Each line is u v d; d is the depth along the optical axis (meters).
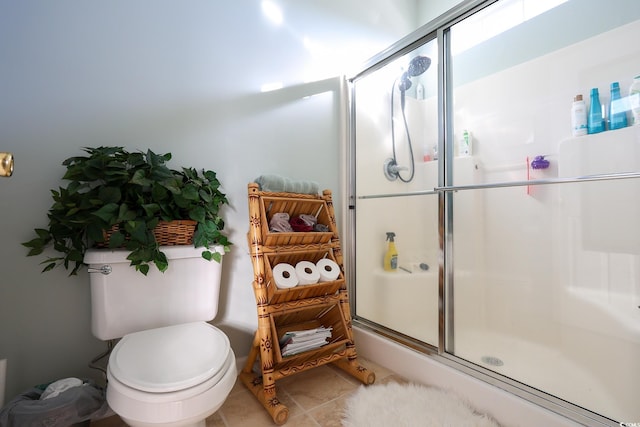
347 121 1.92
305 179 1.76
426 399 1.21
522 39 1.64
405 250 1.90
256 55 1.60
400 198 2.00
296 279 1.32
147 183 1.08
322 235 1.44
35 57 1.10
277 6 1.68
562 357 1.42
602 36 1.38
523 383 1.15
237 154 1.53
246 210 1.55
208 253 1.21
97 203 1.03
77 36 1.17
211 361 0.90
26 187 1.08
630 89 1.30
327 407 1.23
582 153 1.42
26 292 1.07
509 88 1.69
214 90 1.47
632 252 1.27
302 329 1.50
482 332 1.67
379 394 1.25
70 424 0.88
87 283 1.17
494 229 1.73
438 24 1.44
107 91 1.23
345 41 1.95
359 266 1.89
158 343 0.97
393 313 1.84
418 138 2.07
